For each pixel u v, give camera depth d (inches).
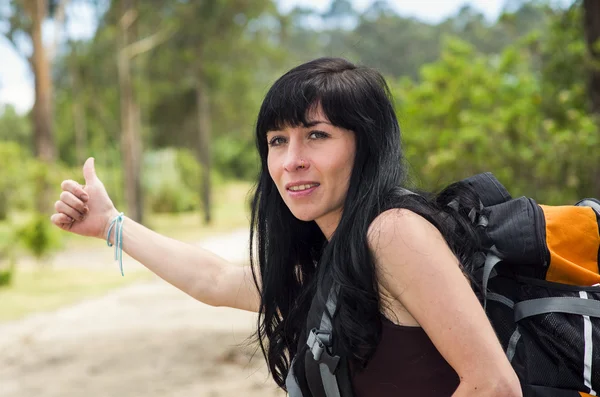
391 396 59.9
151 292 473.7
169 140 1462.8
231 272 78.1
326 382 59.5
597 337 57.1
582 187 293.4
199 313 381.7
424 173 318.3
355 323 58.3
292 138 63.0
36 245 607.5
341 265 59.2
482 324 54.9
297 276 71.7
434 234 57.4
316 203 62.7
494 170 307.3
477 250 61.2
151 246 79.8
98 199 80.7
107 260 687.7
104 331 345.1
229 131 1432.1
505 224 61.9
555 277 61.0
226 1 1104.8
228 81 1235.2
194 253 79.6
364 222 58.7
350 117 61.2
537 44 367.9
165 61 1174.3
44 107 903.1
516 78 366.6
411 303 56.6
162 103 1293.1
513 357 59.2
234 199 1819.6
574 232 62.4
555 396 57.5
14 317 400.2
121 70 1040.2
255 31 1198.9
